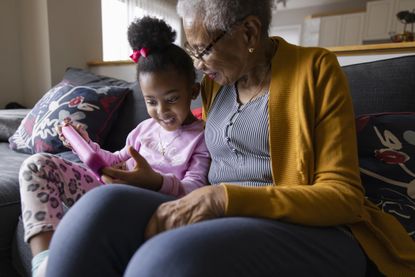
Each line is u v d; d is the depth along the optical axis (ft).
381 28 18.04
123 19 10.51
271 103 2.22
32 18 7.32
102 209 1.69
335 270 1.81
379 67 3.14
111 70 7.64
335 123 2.01
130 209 1.78
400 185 2.54
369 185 2.60
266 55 2.46
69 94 4.88
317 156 2.03
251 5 2.18
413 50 3.86
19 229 2.98
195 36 2.26
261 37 2.34
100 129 4.74
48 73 7.27
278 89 2.22
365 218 2.02
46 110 4.82
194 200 1.76
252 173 2.40
